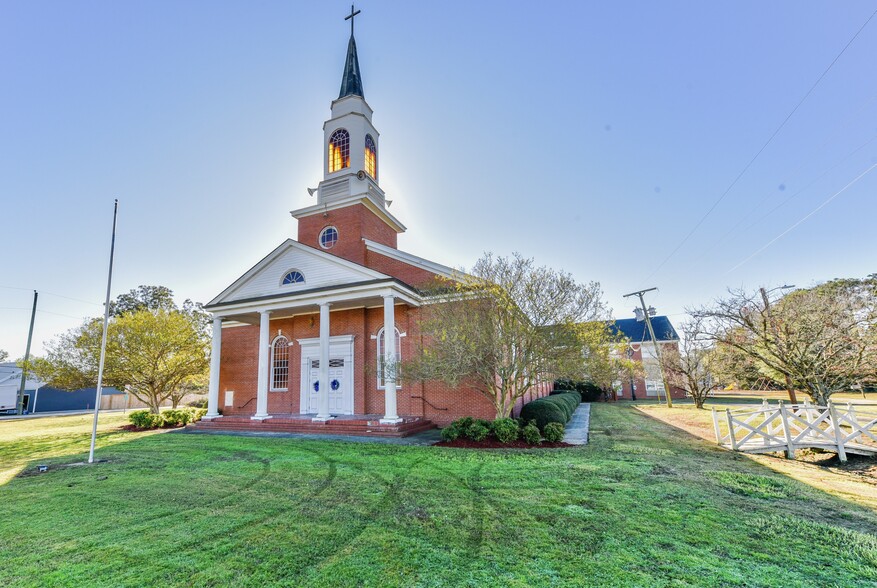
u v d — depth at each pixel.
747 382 23.61
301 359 19.30
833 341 13.37
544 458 10.18
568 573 4.38
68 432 17.28
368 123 23.28
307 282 17.77
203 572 4.49
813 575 4.32
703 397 27.45
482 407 15.84
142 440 14.27
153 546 5.18
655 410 25.72
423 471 8.86
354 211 20.42
